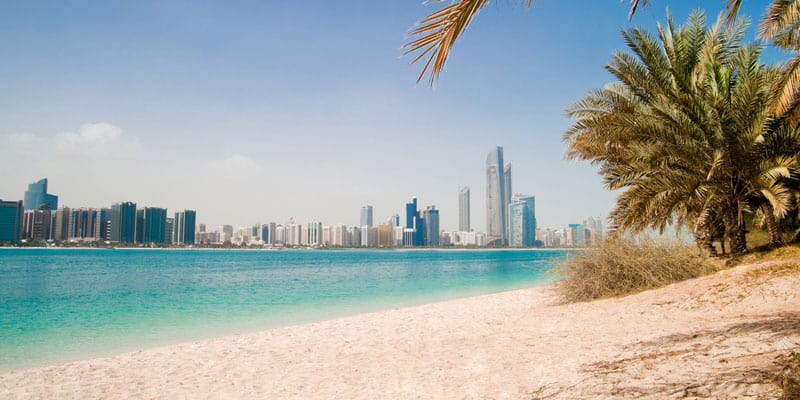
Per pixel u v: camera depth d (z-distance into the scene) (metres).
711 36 14.95
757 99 13.69
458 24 3.34
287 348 10.30
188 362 9.17
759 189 13.83
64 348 11.64
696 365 4.98
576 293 14.79
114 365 9.08
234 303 20.70
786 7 6.77
